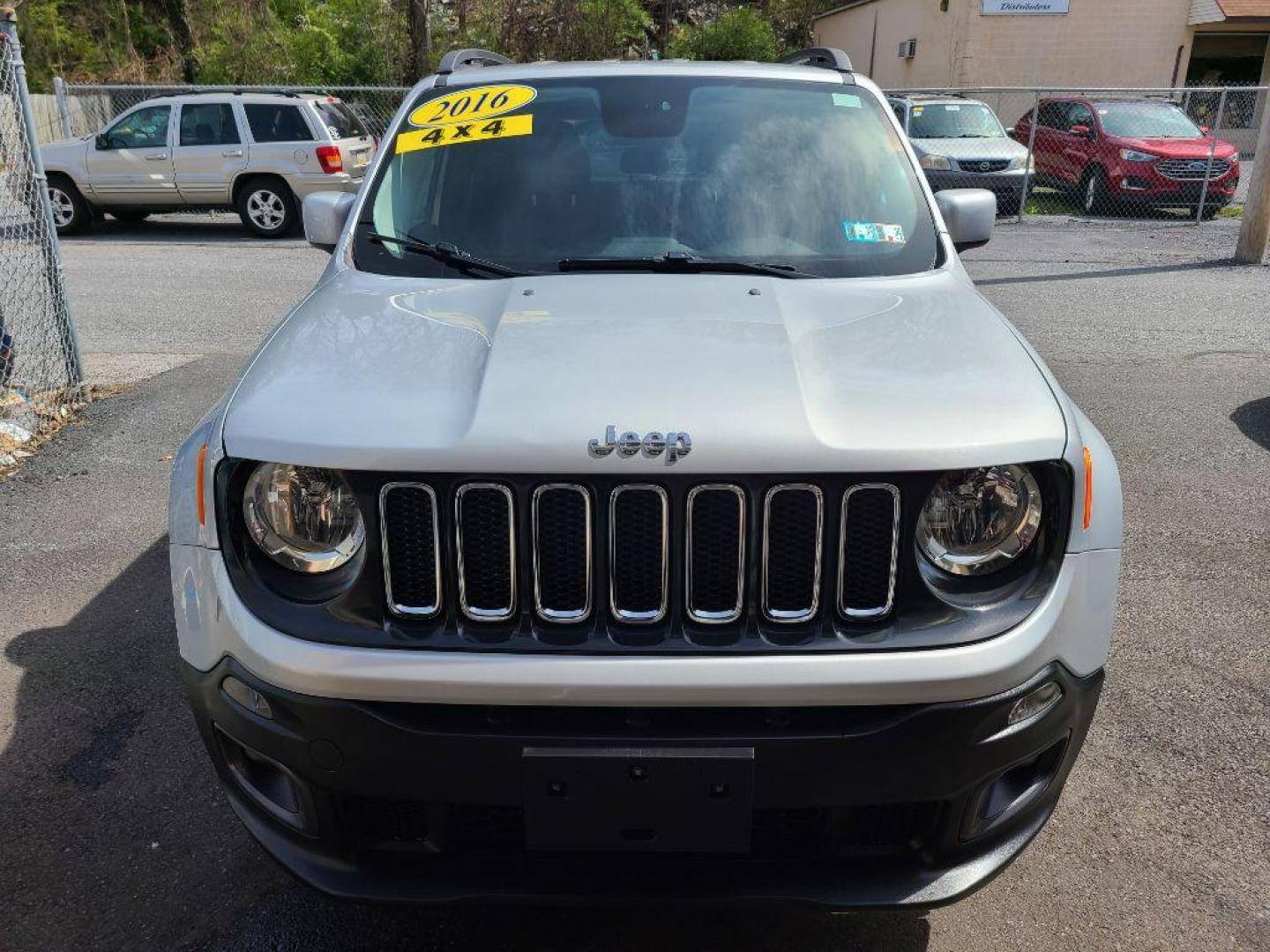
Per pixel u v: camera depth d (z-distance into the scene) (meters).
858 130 3.39
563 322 2.43
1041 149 17.12
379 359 2.33
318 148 13.73
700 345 2.30
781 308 2.57
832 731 2.00
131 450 5.83
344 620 2.05
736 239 3.03
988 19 24.77
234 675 2.11
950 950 2.52
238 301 9.77
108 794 3.04
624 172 3.21
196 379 7.13
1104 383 7.18
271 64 21.66
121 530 4.84
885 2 29.38
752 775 1.98
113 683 3.60
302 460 2.05
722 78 3.54
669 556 2.02
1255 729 3.38
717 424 2.03
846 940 2.55
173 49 26.27
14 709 3.45
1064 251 12.71
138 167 13.98
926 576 2.06
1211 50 27.70
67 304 6.53
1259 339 8.39
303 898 2.66
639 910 2.65
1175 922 2.60
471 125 3.38
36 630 3.95
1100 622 2.19
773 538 2.03
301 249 13.06
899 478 2.02
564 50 22.44
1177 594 4.28
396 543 2.04
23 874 2.73
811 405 2.11
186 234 14.59
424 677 1.97
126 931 2.55
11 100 6.44
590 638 2.01
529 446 1.99
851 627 2.04
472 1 22.22
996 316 2.69
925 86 26.94
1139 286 10.59
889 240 3.06
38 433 6.07
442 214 3.14
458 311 2.58
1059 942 2.54
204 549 2.18
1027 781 2.23
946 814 2.10
